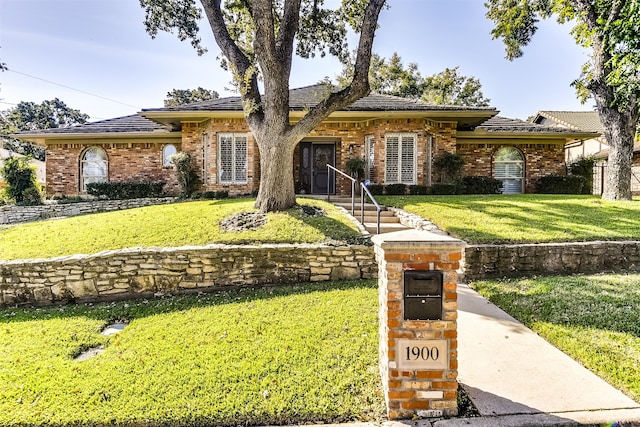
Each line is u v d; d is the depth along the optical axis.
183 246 6.47
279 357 3.56
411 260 2.63
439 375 2.63
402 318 2.63
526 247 6.39
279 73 8.34
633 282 5.61
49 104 57.97
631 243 6.63
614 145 11.47
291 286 6.15
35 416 2.72
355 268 6.41
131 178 15.38
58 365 3.57
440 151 13.72
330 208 9.13
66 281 6.06
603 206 9.95
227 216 8.34
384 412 2.71
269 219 7.91
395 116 12.95
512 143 15.44
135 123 16.27
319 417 2.69
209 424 2.66
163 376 3.25
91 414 2.73
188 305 5.43
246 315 4.78
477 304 5.05
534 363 3.38
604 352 3.48
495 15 14.27
